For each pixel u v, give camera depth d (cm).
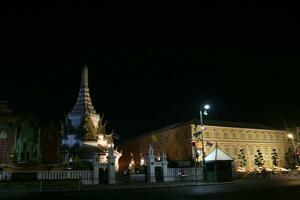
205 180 4141
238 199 1836
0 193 2722
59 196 2378
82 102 6912
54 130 5438
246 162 9656
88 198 2173
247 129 10012
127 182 4181
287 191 2277
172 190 2764
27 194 2619
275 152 10144
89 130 6284
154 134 10869
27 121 4994
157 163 4256
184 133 9525
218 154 4097
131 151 12888
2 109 5141
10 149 4847
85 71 7256
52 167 4453
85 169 4053
